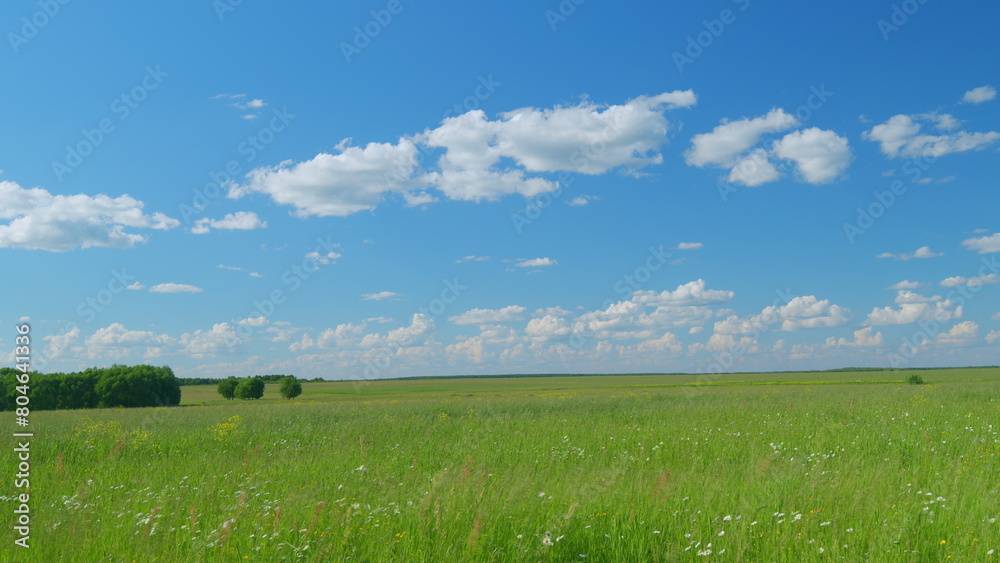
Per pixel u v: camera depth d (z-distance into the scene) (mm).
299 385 84500
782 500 6676
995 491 6688
